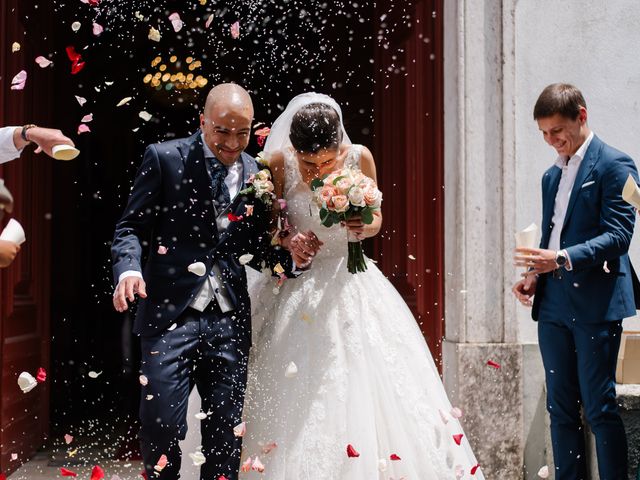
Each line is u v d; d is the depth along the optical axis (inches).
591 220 128.8
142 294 100.2
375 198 111.5
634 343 142.6
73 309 266.4
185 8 286.2
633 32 163.5
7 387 161.9
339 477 105.6
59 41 234.7
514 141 157.5
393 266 193.8
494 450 151.5
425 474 109.2
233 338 110.0
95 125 295.3
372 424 108.6
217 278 110.5
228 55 287.3
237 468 107.0
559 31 161.3
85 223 286.0
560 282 131.0
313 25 248.8
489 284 155.1
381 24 207.0
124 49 294.5
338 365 111.5
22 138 74.8
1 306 156.5
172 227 109.3
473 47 156.9
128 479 160.1
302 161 118.5
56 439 208.2
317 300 116.5
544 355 135.7
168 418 103.7
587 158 130.3
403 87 187.6
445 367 157.8
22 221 175.6
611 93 162.6
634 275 132.0
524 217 158.2
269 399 113.0
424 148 173.3
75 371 270.2
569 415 133.3
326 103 126.1
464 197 155.0
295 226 121.1
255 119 278.1
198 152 111.0
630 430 136.2
